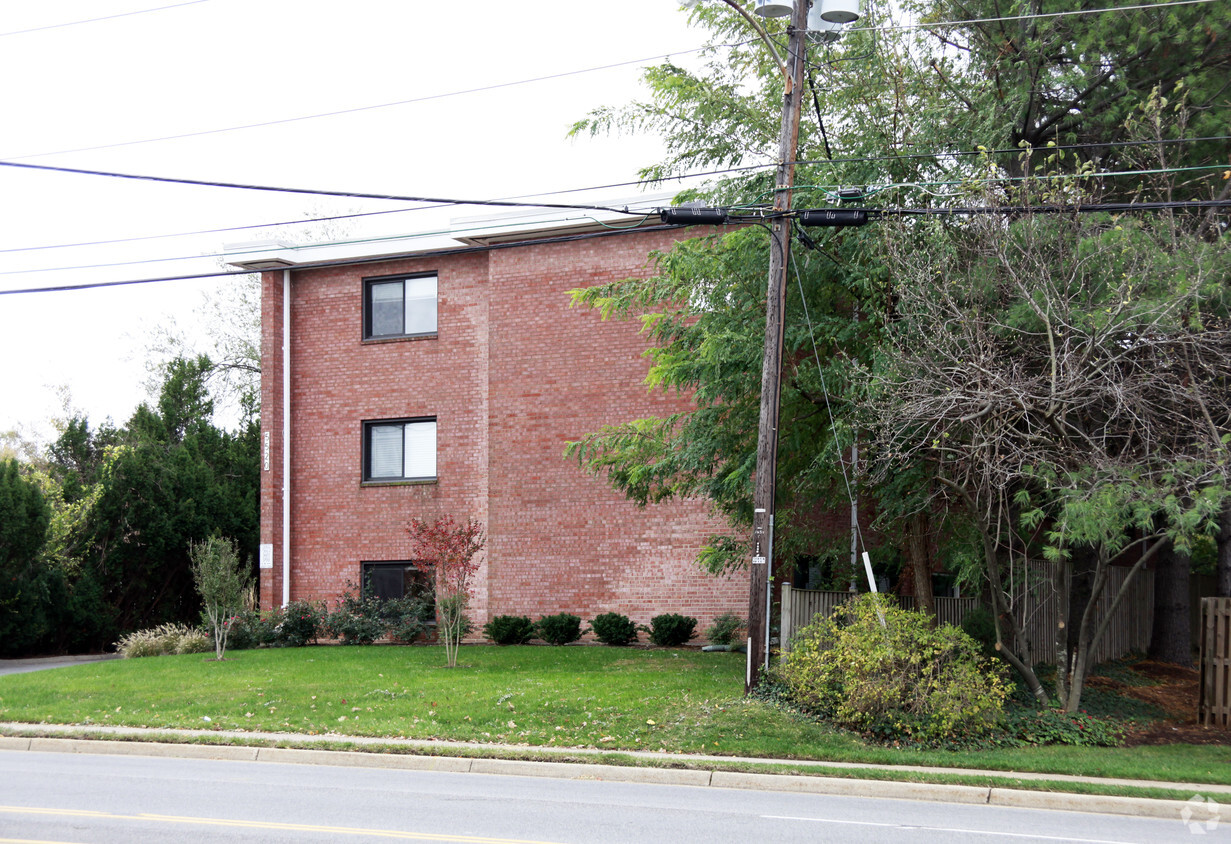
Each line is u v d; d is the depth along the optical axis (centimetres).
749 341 1650
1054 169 1559
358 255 2591
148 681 1822
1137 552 2209
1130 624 2119
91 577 3044
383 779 1156
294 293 2664
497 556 2391
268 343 2623
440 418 2505
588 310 2361
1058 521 1266
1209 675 1473
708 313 1748
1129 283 1264
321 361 2625
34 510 2786
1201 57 1552
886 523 1709
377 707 1547
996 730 1352
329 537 2578
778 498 1828
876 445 1472
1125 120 1541
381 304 2609
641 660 1945
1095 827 941
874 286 1602
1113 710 1511
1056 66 1622
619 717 1426
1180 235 1386
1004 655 1577
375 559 2530
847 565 1909
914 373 1351
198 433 3719
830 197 1570
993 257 1367
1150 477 1236
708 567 1952
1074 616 1914
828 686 1412
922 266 1401
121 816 918
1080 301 1328
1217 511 1166
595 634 2297
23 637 2805
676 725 1373
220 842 812
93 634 3028
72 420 3781
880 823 929
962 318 1316
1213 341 1288
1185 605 1984
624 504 2302
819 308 1711
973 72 1645
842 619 1650
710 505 2220
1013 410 1323
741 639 2122
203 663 2053
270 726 1465
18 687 1800
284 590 2580
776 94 1730
